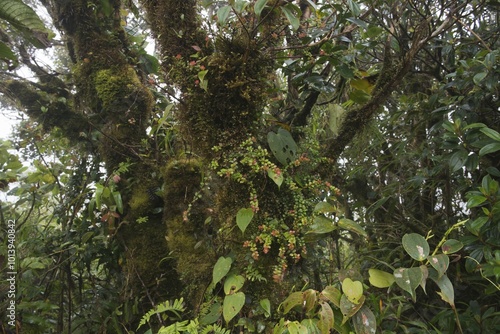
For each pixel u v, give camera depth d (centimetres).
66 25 234
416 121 260
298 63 206
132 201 216
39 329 197
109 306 214
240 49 147
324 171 172
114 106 223
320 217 146
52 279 226
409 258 237
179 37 155
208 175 166
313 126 201
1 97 261
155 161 220
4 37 229
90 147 243
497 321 178
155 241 211
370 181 313
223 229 149
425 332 172
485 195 170
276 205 144
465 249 186
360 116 183
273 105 205
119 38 241
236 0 137
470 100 217
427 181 267
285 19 159
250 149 141
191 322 133
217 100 148
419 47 181
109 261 228
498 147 160
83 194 225
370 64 284
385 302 186
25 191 232
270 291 140
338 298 124
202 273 165
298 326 120
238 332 143
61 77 311
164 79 172
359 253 255
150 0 168
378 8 218
